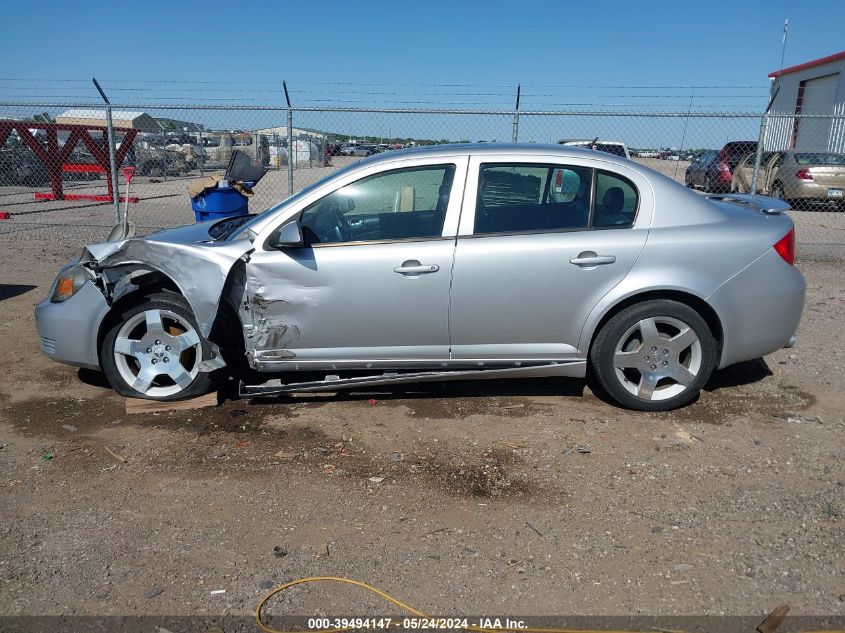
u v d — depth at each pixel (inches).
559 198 176.7
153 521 137.6
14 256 404.8
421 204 176.1
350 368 179.9
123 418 184.9
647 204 176.6
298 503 143.8
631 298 176.9
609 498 144.3
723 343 179.3
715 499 143.3
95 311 183.9
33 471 157.2
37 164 894.4
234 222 211.6
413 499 144.9
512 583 118.3
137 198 715.4
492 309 174.2
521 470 156.3
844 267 386.0
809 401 191.9
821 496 143.5
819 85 946.7
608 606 112.7
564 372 180.9
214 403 189.0
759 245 176.4
